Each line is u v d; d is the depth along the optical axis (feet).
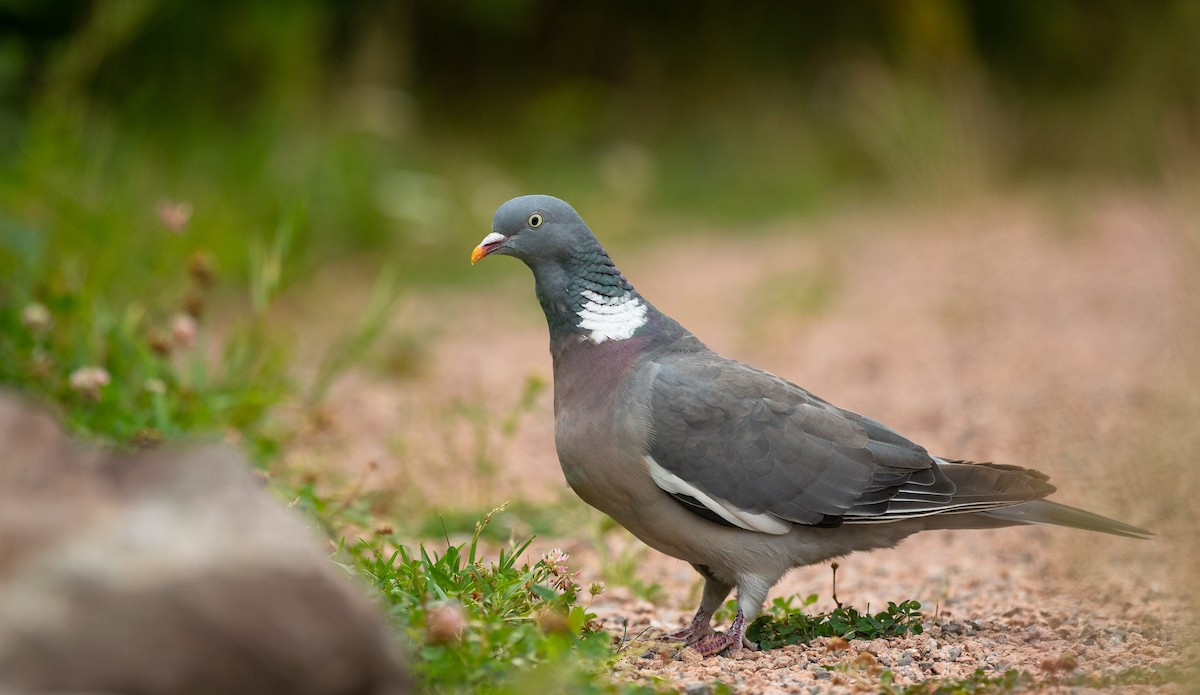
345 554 24.26
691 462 23.29
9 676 13.21
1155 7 90.89
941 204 66.23
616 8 100.48
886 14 96.07
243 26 72.59
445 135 87.30
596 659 20.01
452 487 35.27
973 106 76.79
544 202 24.54
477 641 18.95
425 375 48.98
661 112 97.35
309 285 59.47
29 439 15.25
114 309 40.27
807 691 19.98
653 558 32.17
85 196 44.45
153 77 68.69
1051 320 51.37
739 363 24.88
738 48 100.37
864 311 57.52
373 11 86.79
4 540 14.30
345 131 69.10
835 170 90.12
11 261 38.78
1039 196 78.89
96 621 13.50
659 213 83.71
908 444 24.73
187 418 33.96
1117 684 19.93
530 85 98.58
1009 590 28.02
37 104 54.80
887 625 23.85
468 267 67.87
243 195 61.21
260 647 14.06
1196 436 32.53
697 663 22.29
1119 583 27.40
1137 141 86.74
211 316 52.70
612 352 24.18
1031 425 38.29
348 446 38.65
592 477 23.98
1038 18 97.76
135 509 14.62
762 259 70.74
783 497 23.53
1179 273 43.39
